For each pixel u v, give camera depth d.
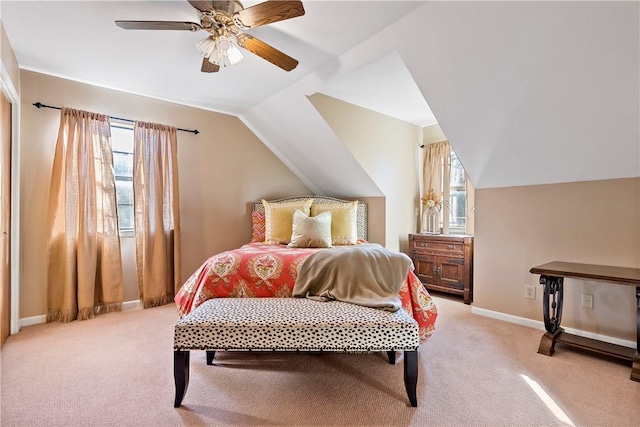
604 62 1.81
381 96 3.42
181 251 3.67
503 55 2.04
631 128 2.03
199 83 3.14
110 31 2.24
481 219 3.12
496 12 1.86
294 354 2.27
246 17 1.74
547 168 2.60
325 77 2.87
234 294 2.29
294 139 4.03
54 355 2.21
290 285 2.32
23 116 2.76
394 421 1.53
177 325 1.65
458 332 2.65
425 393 1.76
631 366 2.05
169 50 2.50
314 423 1.52
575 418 1.54
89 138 3.00
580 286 2.52
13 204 2.64
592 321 2.46
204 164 3.87
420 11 2.04
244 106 3.81
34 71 2.82
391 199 4.21
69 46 2.44
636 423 1.51
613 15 1.63
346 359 2.19
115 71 2.86
